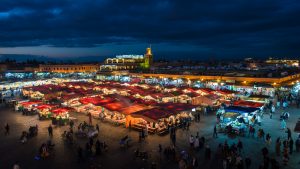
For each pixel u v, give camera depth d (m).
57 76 104.81
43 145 22.38
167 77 69.19
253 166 19.92
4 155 22.75
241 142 22.73
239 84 52.12
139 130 28.94
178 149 23.48
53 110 32.94
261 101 37.84
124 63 147.25
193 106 32.84
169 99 43.12
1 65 136.25
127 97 40.31
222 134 27.31
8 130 28.77
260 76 53.16
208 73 64.31
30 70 137.75
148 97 43.38
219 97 41.09
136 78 73.31
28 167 20.34
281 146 23.55
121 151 23.31
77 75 103.94
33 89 52.69
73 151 23.53
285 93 45.97
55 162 21.22
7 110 41.03
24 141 25.66
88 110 37.53
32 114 37.81
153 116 27.78
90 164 20.81
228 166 19.69
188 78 63.94
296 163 20.23
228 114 30.84
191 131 28.55
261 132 25.45
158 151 23.11
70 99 42.66
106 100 36.25
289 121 31.22
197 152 22.78
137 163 20.84
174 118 31.12
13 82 68.69
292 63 131.75
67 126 31.34
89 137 26.78
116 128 30.08
